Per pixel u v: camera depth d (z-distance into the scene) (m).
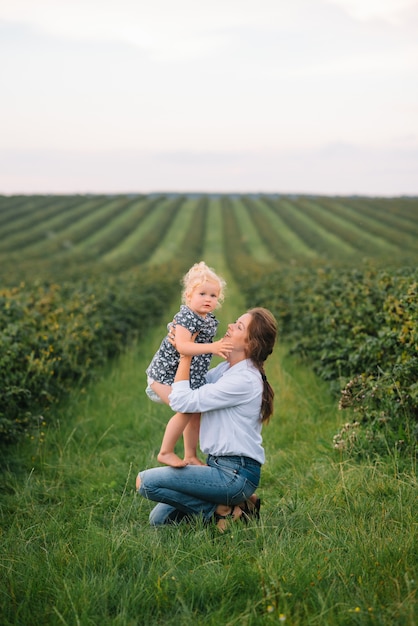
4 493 4.76
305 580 3.04
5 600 3.00
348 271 11.50
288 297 12.43
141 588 3.03
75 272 22.44
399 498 3.94
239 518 3.79
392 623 2.68
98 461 5.52
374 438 5.02
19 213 64.50
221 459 3.72
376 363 6.03
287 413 6.61
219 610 2.86
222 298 3.91
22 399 6.22
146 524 4.12
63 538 3.77
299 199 82.81
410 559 3.20
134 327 12.36
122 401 7.47
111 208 72.44
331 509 4.04
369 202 75.88
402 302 5.96
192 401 3.58
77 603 2.92
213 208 77.06
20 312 8.10
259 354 3.71
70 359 7.53
